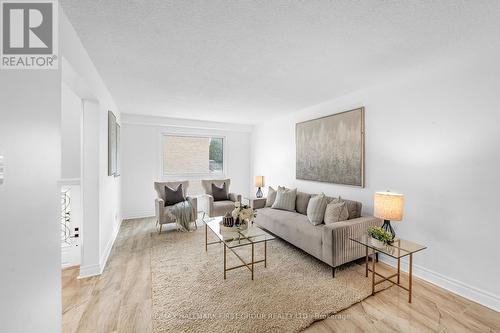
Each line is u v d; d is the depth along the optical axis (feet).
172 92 10.41
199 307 6.17
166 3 4.50
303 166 13.39
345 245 8.04
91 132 8.04
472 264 6.65
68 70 5.48
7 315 2.44
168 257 9.44
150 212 16.43
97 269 8.02
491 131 6.32
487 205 6.39
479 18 4.99
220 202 15.07
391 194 7.52
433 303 6.43
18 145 2.71
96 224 8.04
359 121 9.96
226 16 4.92
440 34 5.64
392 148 8.80
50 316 3.53
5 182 2.43
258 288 7.09
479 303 6.43
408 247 6.93
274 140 16.57
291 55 6.78
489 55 6.33
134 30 5.46
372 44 6.14
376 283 6.89
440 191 7.39
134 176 15.90
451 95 7.11
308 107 13.14
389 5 4.57
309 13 4.82
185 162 17.75
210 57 6.92
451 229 7.12
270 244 10.98
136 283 7.47
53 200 3.63
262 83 9.20
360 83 9.14
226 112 14.57
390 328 5.47
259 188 16.85
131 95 10.87
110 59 7.01
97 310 6.08
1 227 2.35
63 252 8.53
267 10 4.72
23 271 2.77
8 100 2.54
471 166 6.70
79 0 4.37
